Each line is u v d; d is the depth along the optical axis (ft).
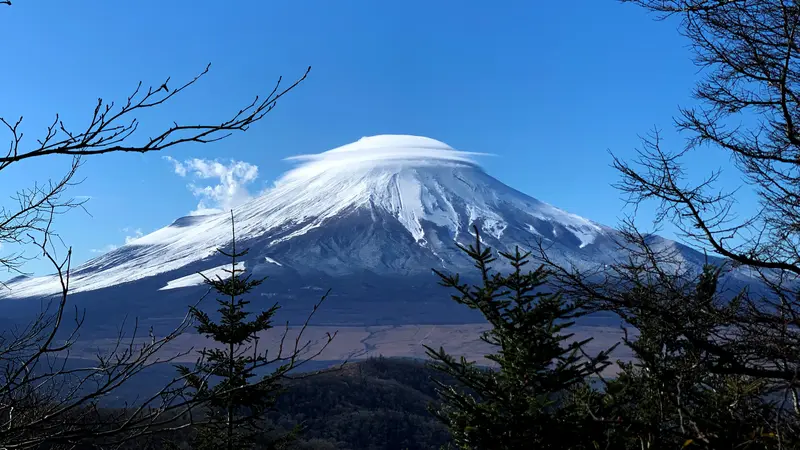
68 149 8.74
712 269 19.80
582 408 19.57
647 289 19.34
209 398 11.16
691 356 18.48
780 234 19.88
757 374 17.61
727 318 18.53
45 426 10.45
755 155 20.76
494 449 19.60
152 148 8.89
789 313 17.95
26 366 10.66
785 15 18.71
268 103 9.25
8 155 8.85
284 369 11.80
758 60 19.76
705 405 17.58
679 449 16.72
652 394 18.47
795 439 15.02
